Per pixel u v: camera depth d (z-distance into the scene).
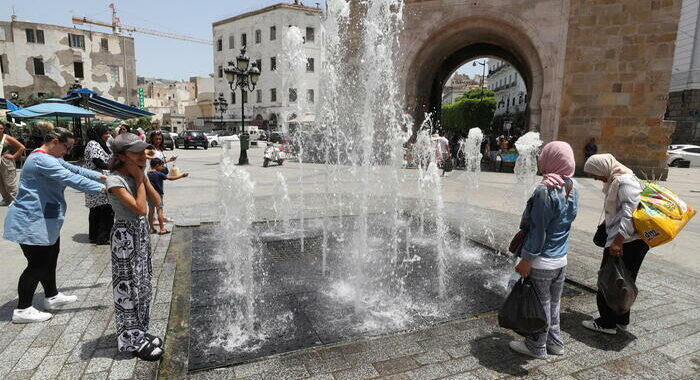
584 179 14.18
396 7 17.19
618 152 14.81
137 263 2.74
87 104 15.98
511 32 15.91
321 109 11.45
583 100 14.98
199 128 60.00
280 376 2.62
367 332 3.24
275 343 3.04
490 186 12.16
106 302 3.67
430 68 19.52
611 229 3.12
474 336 3.20
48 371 2.62
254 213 7.63
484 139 22.23
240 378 2.60
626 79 14.35
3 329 3.16
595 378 2.67
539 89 15.77
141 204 2.69
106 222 5.46
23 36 38.59
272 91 44.56
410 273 4.61
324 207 8.45
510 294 2.75
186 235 5.89
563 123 15.34
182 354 2.86
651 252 5.76
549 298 2.76
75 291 3.90
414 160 17.08
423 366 2.77
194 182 11.89
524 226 2.77
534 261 2.70
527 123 20.53
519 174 13.92
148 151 5.79
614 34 14.26
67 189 10.25
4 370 2.62
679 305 3.86
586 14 14.48
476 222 7.30
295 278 4.38
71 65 41.00
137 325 2.77
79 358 2.78
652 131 14.30
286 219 7.22
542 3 15.01
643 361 2.88
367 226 6.86
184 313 3.50
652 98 14.13
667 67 13.80
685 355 2.97
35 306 3.60
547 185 2.58
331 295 3.96
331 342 3.08
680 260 5.42
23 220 3.13
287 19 42.03
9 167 7.99
